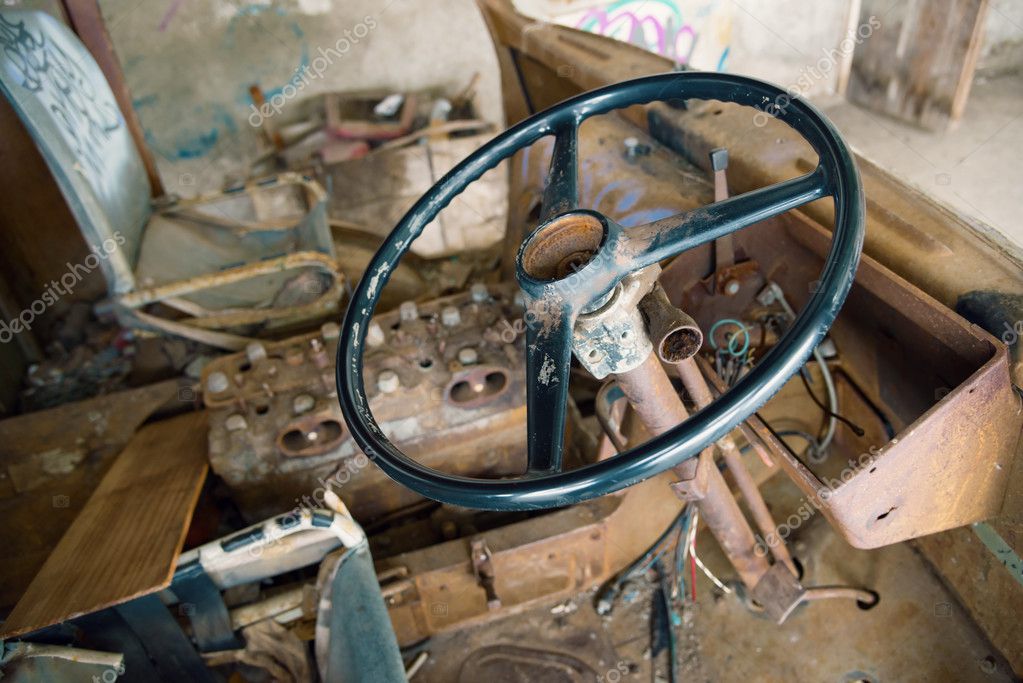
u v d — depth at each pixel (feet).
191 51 11.68
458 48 12.76
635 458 2.66
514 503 2.76
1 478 6.31
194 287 6.81
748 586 5.04
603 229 3.05
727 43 13.78
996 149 12.64
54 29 6.67
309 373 5.52
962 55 12.26
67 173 6.08
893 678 4.90
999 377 3.31
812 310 2.71
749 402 2.62
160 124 12.12
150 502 5.00
